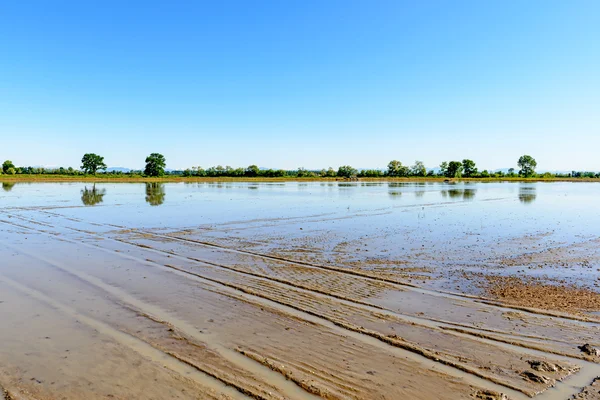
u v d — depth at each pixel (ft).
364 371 20.11
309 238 57.67
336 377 19.51
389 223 73.31
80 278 36.35
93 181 288.10
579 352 22.22
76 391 18.22
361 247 51.49
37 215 82.74
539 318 27.25
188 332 24.70
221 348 22.57
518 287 34.58
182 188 201.77
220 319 26.81
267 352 22.08
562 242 55.42
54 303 29.68
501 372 20.07
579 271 40.16
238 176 434.71
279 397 17.79
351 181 339.77
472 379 19.40
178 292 32.48
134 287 33.76
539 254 47.80
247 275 37.86
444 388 18.61
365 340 23.68
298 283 35.24
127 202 115.44
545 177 455.63
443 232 63.36
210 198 132.46
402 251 49.14
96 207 100.53
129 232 62.13
